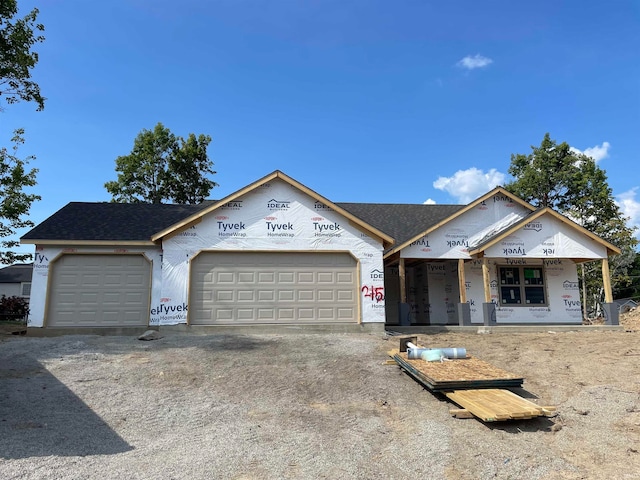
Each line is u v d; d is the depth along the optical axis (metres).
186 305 13.81
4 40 18.34
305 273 14.57
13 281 38.34
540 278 17.94
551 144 35.97
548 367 9.66
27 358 10.13
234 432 6.38
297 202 14.78
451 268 18.17
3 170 20.64
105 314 13.96
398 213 19.94
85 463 5.27
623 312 28.41
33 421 6.57
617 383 8.43
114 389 8.09
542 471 5.38
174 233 14.10
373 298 14.59
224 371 9.29
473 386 7.80
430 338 13.35
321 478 5.10
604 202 31.12
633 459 5.68
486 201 17.03
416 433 6.43
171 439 6.12
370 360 10.27
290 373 9.20
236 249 14.30
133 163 34.62
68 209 16.53
